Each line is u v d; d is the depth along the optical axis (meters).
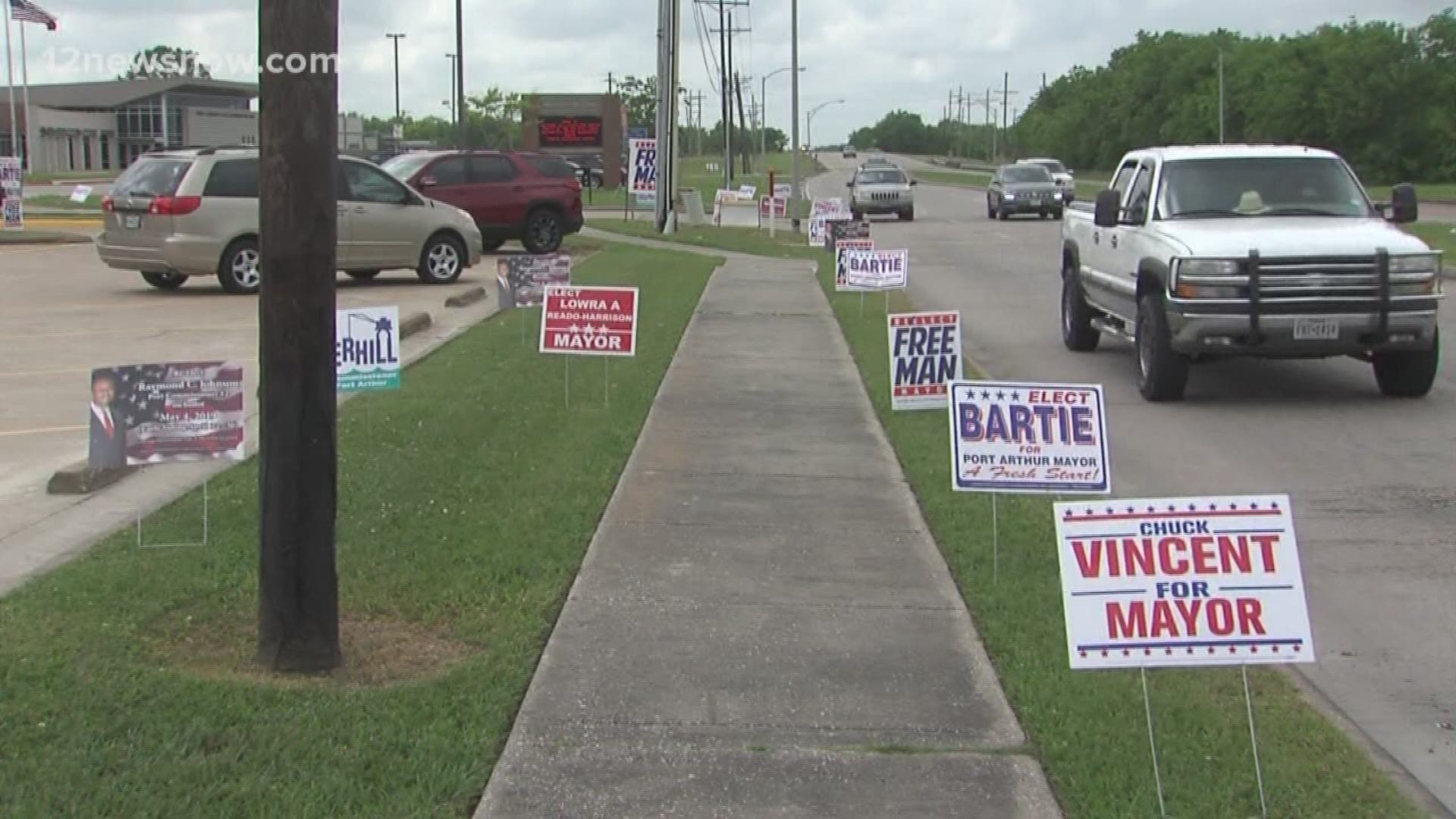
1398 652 6.10
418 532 7.21
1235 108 79.81
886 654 5.71
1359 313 11.25
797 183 37.66
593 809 4.37
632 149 34.56
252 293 18.55
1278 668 5.69
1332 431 10.79
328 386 5.29
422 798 4.36
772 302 19.53
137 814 4.17
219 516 7.43
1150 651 4.41
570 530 7.35
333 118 5.18
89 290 19.19
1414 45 74.62
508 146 96.62
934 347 10.34
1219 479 9.22
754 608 6.26
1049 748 4.80
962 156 190.25
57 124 63.31
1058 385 6.90
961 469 6.86
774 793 4.50
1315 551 7.58
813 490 8.47
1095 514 4.43
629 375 12.46
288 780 4.42
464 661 5.52
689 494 8.30
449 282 20.78
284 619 5.31
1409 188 12.23
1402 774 4.81
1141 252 12.47
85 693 4.98
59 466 8.76
